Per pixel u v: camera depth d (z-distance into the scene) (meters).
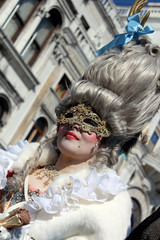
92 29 12.61
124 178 13.31
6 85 10.25
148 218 1.57
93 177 1.91
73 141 2.10
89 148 2.10
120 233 1.83
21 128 10.96
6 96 10.39
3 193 2.05
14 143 10.84
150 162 13.92
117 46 2.37
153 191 15.20
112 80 2.09
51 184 1.98
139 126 2.14
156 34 2.54
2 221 1.80
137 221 14.55
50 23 11.52
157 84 2.16
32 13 10.78
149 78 2.09
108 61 2.17
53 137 2.38
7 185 2.07
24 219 1.78
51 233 1.84
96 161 2.08
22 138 11.08
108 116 2.07
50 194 1.92
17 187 2.04
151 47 2.22
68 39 11.75
